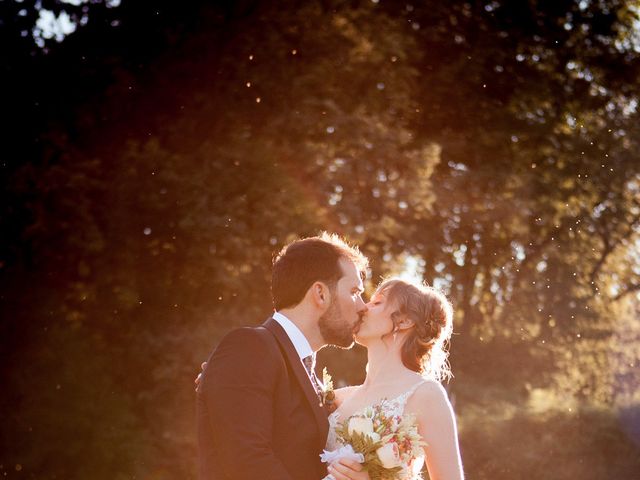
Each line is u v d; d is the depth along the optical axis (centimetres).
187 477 1047
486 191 1230
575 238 1389
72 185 995
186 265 1057
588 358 1499
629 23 1448
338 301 345
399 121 1188
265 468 304
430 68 1295
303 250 348
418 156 1102
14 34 1089
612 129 1421
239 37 1102
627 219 1472
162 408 1053
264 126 1081
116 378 1084
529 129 1293
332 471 326
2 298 1076
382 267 1163
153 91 1128
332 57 1110
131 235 1030
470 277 1326
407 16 1268
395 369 379
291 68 1087
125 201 1009
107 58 1099
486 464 1320
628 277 1573
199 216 987
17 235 1060
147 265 1059
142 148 1084
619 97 1460
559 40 1373
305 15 1110
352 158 1075
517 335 1379
